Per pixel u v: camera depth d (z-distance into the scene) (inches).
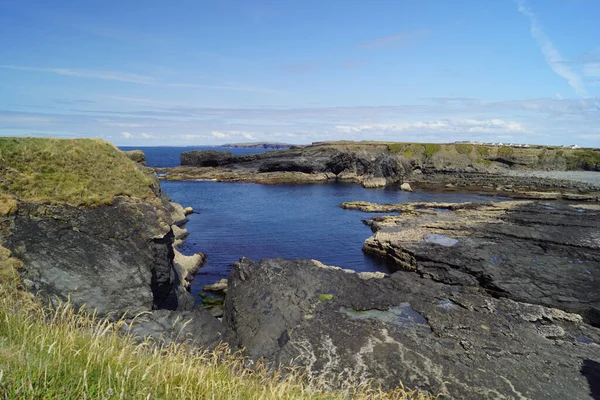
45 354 215.5
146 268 789.2
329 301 884.6
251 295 890.7
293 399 284.5
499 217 1879.9
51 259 694.5
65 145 930.7
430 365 642.8
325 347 695.7
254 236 1856.5
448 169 4832.7
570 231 1520.7
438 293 936.9
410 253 1400.1
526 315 830.5
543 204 2295.8
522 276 1144.8
